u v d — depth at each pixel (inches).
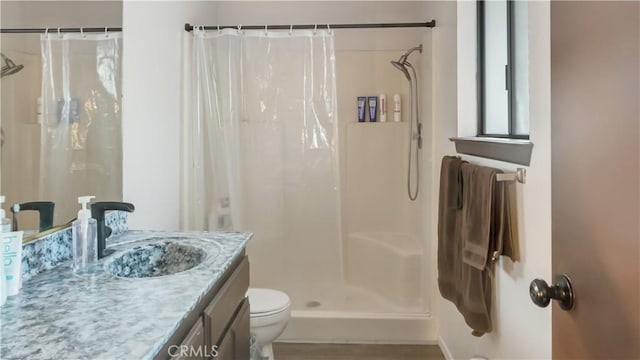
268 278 103.4
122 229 64.7
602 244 26.1
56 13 51.9
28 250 43.5
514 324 56.7
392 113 122.0
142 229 72.1
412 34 118.5
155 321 32.3
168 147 84.7
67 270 45.7
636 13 22.6
